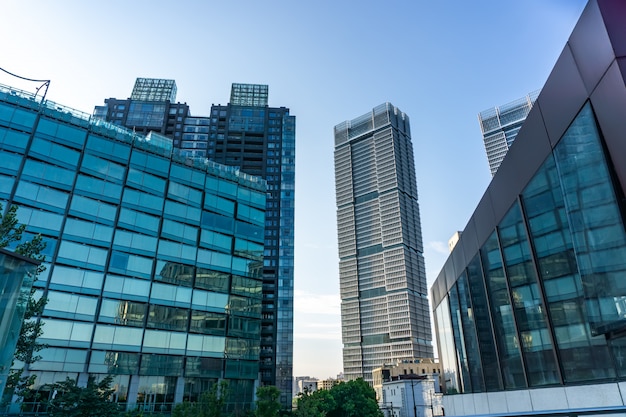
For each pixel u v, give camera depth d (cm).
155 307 5675
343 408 8869
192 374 5678
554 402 1739
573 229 1520
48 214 5203
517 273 2109
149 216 6059
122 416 3750
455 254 3362
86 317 5091
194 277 6194
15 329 1686
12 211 2806
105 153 5959
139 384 5234
